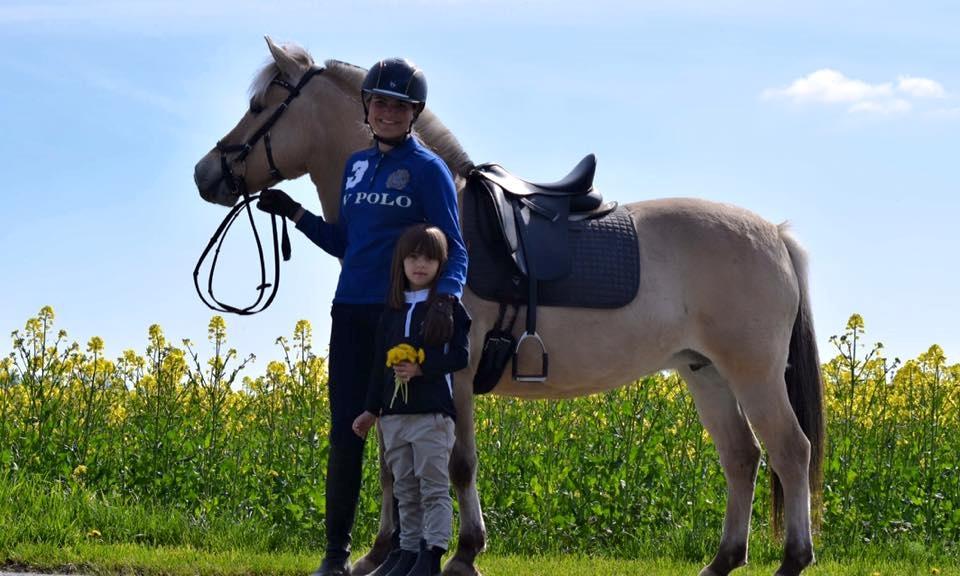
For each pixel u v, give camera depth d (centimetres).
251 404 977
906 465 930
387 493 614
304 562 662
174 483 855
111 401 974
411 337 514
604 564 733
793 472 641
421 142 614
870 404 948
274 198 593
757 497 879
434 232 518
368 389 536
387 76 550
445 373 514
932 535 859
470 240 601
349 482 559
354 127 634
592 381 625
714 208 661
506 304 598
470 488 578
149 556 650
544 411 972
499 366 598
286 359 940
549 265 604
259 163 645
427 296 519
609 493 868
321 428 914
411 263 517
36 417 896
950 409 1009
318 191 650
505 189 615
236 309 637
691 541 811
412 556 533
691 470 909
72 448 881
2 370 925
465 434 579
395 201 548
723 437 685
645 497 877
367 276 552
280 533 766
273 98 642
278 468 869
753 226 660
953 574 736
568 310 611
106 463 881
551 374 613
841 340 941
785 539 642
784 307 655
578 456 916
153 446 879
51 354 918
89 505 758
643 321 625
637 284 623
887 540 845
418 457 521
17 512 722
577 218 634
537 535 824
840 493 890
